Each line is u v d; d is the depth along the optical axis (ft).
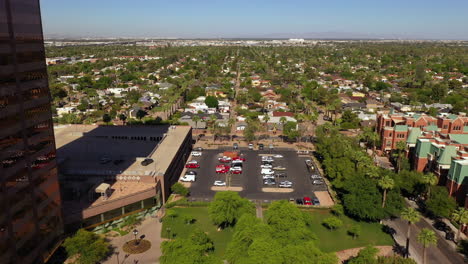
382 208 294.66
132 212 302.66
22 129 204.85
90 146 432.25
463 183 310.45
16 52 198.18
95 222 279.69
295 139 551.59
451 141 390.21
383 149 479.82
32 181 216.13
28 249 213.05
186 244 226.17
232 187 375.25
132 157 390.83
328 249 267.18
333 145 398.42
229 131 548.72
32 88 214.28
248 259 205.98
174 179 383.24
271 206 277.44
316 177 396.78
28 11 209.97
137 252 259.39
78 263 233.55
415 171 369.91
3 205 188.75
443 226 297.12
